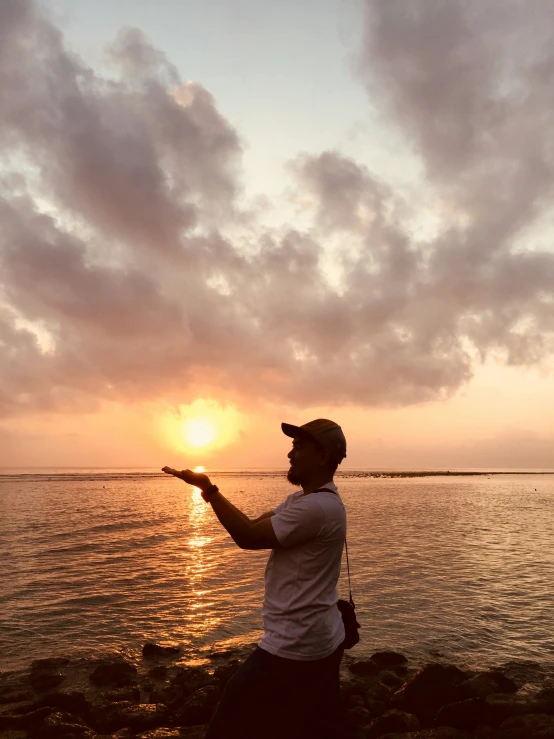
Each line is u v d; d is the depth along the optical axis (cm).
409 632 1120
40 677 827
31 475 14438
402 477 14762
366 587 1488
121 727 682
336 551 342
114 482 9906
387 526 3072
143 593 1417
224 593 1420
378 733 656
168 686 800
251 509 3881
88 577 1609
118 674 855
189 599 1359
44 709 690
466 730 688
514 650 1029
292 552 335
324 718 355
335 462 365
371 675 888
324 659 335
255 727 330
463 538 2575
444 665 850
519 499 5922
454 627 1154
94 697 780
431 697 735
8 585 1498
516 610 1285
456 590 1470
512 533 2823
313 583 334
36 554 2017
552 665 948
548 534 2791
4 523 3030
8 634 1087
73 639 1061
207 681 796
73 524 3030
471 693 746
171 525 3042
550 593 1455
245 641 1059
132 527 2927
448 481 11969
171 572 1689
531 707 685
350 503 5038
